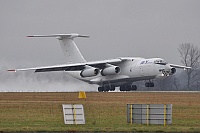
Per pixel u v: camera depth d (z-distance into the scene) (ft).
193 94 530.68
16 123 270.87
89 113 320.91
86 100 437.58
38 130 239.91
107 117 298.97
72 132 235.40
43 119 290.15
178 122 274.57
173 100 429.38
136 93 564.30
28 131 237.45
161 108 266.36
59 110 341.21
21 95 529.45
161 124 265.34
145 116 268.41
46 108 355.56
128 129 241.96
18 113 322.34
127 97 477.77
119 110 338.13
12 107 364.58
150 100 430.20
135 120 270.67
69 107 269.64
